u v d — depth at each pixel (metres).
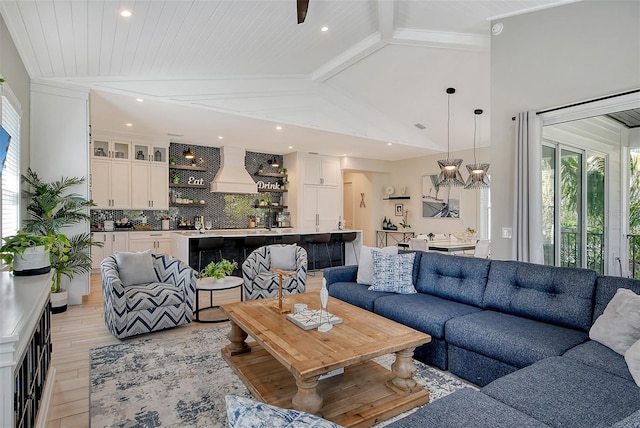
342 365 1.99
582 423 1.43
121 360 2.98
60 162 4.41
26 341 1.60
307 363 1.95
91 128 6.61
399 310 3.16
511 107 3.93
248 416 0.75
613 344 2.06
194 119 5.85
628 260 3.67
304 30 4.26
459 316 2.86
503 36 4.01
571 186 3.98
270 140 7.55
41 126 4.31
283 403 2.17
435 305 3.16
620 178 3.61
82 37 3.58
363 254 4.16
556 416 1.47
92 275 6.73
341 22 4.21
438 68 5.38
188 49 4.20
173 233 6.75
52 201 4.09
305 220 8.96
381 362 2.97
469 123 7.16
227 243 6.41
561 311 2.58
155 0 3.12
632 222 3.57
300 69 5.72
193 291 3.87
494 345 2.42
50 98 4.36
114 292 3.35
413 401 2.25
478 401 1.57
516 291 2.92
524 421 1.42
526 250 3.67
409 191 9.82
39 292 1.96
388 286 3.71
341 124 6.79
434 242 6.81
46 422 2.08
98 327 3.82
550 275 2.76
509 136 3.95
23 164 4.00
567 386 1.69
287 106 6.08
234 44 4.29
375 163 9.95
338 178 9.55
